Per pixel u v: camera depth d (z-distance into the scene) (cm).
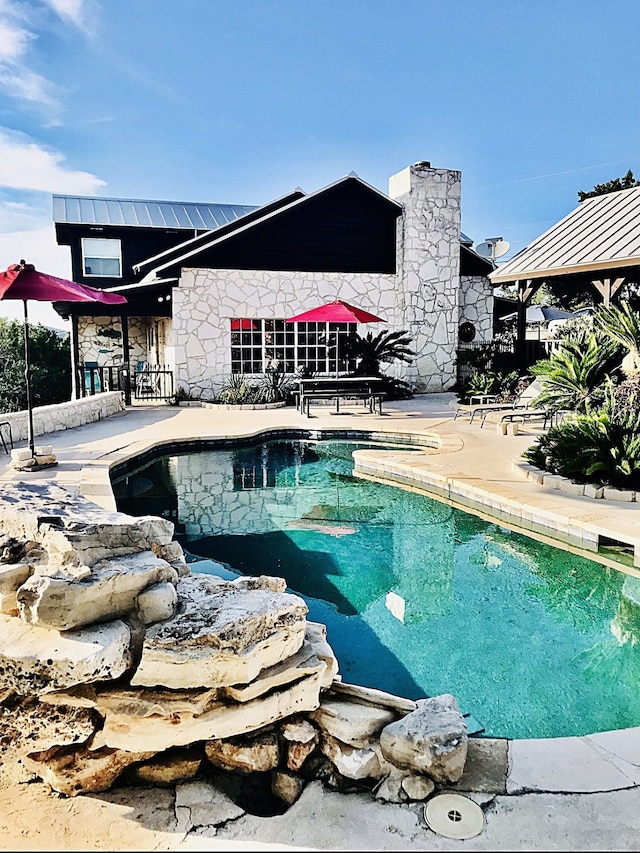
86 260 2406
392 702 328
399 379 1955
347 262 1981
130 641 303
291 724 311
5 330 3556
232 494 930
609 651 479
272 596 337
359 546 709
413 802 278
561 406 1152
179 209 2641
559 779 293
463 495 827
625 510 687
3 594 324
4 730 293
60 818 272
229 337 1866
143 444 1097
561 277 1628
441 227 2005
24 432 1151
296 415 1537
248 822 269
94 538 331
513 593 587
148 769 298
